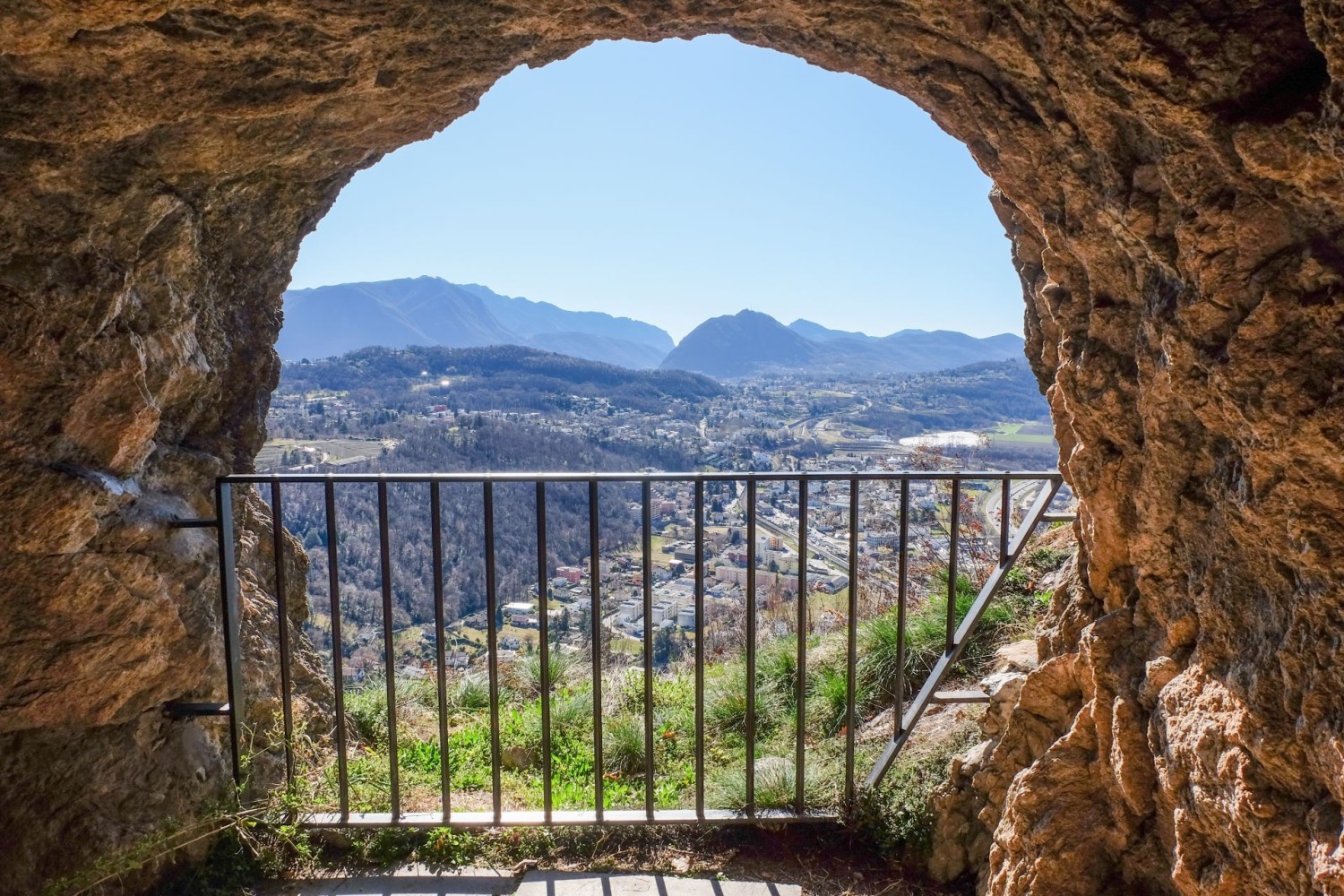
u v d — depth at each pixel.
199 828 2.60
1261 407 1.43
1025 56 1.79
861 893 2.57
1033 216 2.13
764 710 3.89
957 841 2.59
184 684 2.60
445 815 2.77
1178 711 1.73
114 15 1.59
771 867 2.69
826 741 3.56
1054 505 3.13
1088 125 1.70
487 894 2.57
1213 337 1.56
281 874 2.67
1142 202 1.66
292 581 3.82
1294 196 1.38
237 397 3.07
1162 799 1.86
